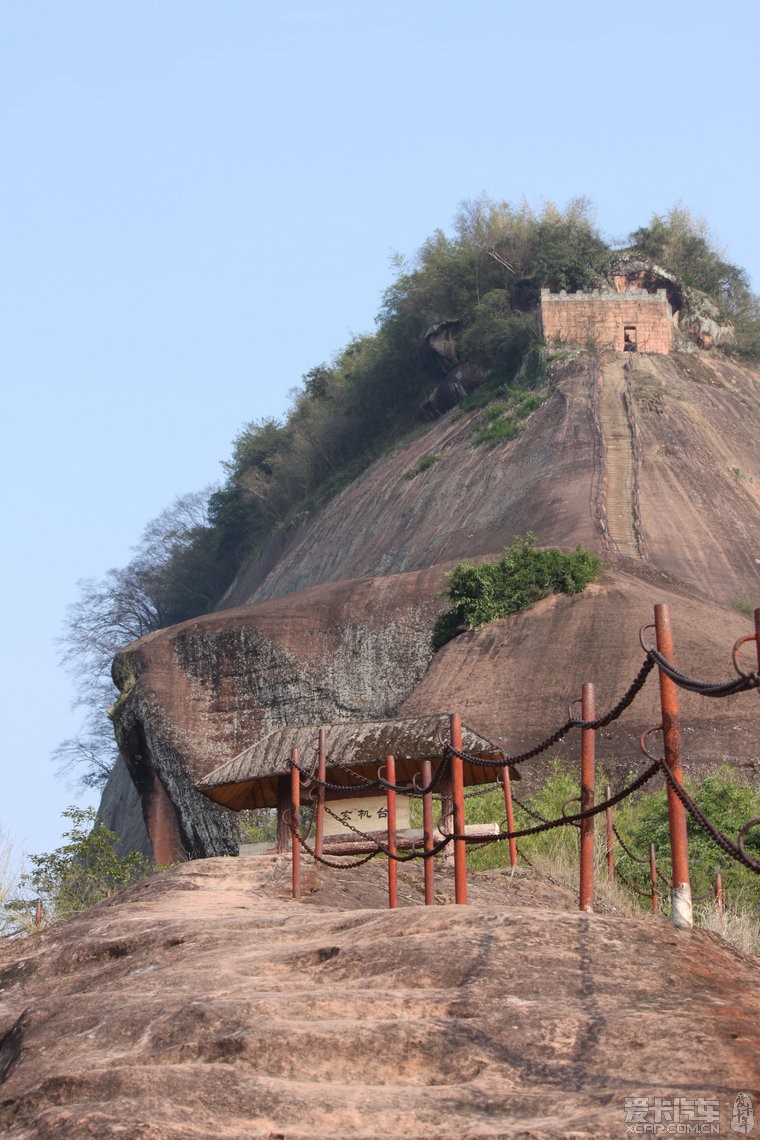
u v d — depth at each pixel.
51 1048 6.57
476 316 75.75
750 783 30.08
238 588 86.50
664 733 7.80
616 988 6.41
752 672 6.12
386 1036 5.85
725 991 6.45
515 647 39.38
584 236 76.38
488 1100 5.29
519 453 63.16
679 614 39.22
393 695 46.09
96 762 88.00
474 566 43.34
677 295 75.62
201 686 48.88
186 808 46.38
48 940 10.13
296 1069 5.75
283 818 16.66
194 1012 6.36
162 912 10.88
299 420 92.25
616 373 68.44
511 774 18.41
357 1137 5.01
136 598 94.25
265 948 8.00
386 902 12.97
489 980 6.50
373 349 86.69
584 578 41.09
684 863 7.75
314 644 48.06
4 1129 5.65
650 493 56.53
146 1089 5.53
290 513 84.62
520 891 14.50
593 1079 5.40
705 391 68.81
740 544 54.31
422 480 67.94
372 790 16.39
